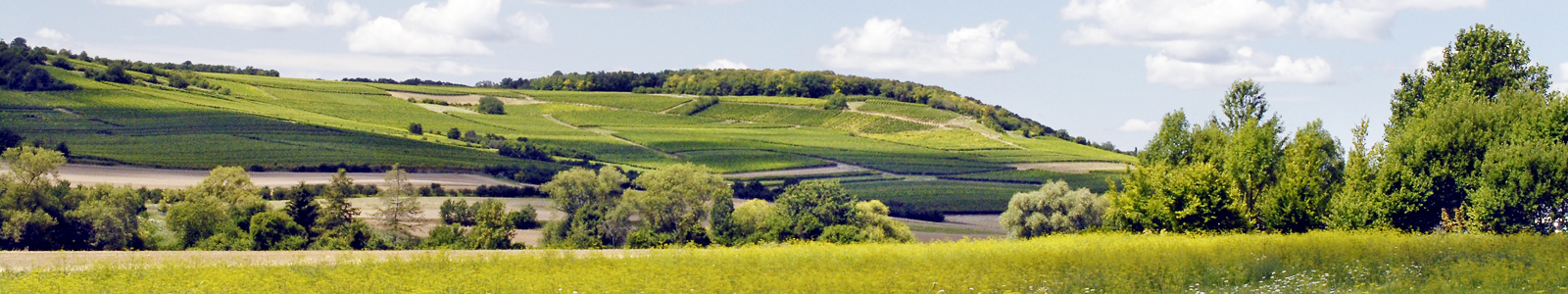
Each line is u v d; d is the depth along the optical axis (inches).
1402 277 825.5
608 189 3316.9
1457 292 756.0
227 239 2527.1
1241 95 1999.3
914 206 3983.8
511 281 845.8
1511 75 1781.5
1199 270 883.4
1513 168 1445.6
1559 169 1412.4
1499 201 1455.5
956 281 819.4
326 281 860.0
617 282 834.2
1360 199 1578.5
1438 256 941.8
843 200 3024.1
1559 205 1424.7
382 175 4333.2
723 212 2997.0
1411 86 1886.1
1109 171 5349.4
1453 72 1820.9
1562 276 802.8
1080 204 3004.4
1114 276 839.7
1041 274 854.5
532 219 3245.6
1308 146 1641.2
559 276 865.5
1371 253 960.9
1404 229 1545.3
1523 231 1314.0
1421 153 1552.7
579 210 3031.5
